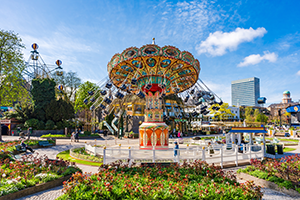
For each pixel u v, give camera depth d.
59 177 9.66
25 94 32.56
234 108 76.94
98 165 13.84
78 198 6.75
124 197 6.83
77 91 48.97
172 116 46.41
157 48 15.27
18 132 35.31
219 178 8.60
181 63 16.72
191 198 6.67
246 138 26.08
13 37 27.78
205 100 18.20
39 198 7.98
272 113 85.69
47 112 38.22
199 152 14.73
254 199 7.06
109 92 18.67
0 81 27.48
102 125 43.56
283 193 8.92
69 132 39.91
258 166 11.01
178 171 9.30
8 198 7.61
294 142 28.20
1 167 10.38
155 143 17.19
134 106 43.88
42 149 21.25
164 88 18.05
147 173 8.88
